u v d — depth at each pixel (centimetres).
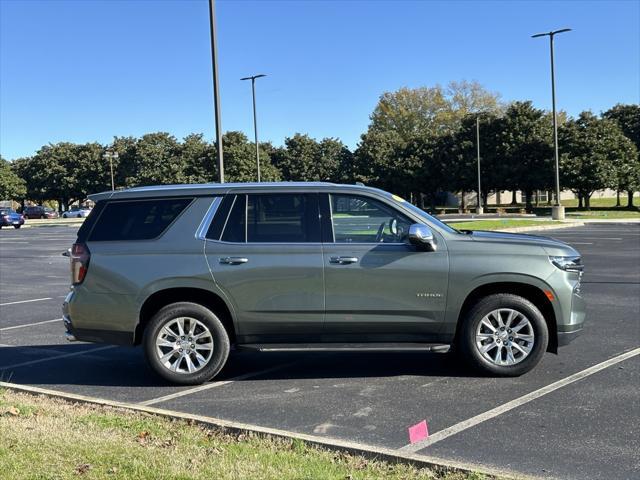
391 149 6631
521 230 2967
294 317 598
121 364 707
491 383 596
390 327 599
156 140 7188
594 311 948
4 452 408
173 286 598
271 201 614
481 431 471
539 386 583
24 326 934
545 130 5469
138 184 6881
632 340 760
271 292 596
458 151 5903
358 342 605
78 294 610
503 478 374
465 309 613
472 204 7731
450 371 645
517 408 522
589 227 3250
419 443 450
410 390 582
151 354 605
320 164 7831
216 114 1636
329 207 611
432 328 601
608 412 509
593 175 5097
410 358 707
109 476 373
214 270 595
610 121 5531
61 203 8738
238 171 6644
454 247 598
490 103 7700
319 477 371
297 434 453
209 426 472
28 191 8162
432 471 387
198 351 612
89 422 478
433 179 6212
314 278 593
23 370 683
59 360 728
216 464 390
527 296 622
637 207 5662
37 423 473
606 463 411
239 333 605
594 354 696
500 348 610
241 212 612
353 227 607
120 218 619
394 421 497
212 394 583
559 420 492
